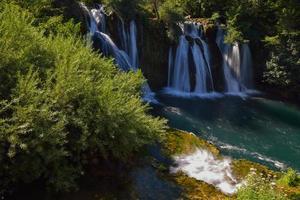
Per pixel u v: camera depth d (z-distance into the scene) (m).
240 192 8.73
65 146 8.32
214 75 26.66
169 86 25.20
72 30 13.80
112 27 22.41
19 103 7.63
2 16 9.52
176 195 8.83
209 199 8.86
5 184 7.59
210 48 26.77
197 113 21.22
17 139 6.97
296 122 21.62
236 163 10.64
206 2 29.95
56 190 7.79
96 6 22.66
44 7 14.89
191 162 10.32
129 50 23.30
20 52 8.35
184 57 25.45
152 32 24.25
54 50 9.51
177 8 27.41
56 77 8.74
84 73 9.18
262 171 10.62
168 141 10.98
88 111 8.34
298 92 25.91
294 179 10.59
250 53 27.75
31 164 7.50
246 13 28.47
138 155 9.90
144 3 26.17
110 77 10.45
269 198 8.34
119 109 8.62
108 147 8.91
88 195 8.24
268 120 21.42
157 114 20.19
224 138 18.25
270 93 26.88
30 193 7.98
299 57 26.19
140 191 8.72
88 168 8.89
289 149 17.81
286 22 27.27
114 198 8.31
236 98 25.19
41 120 7.45
